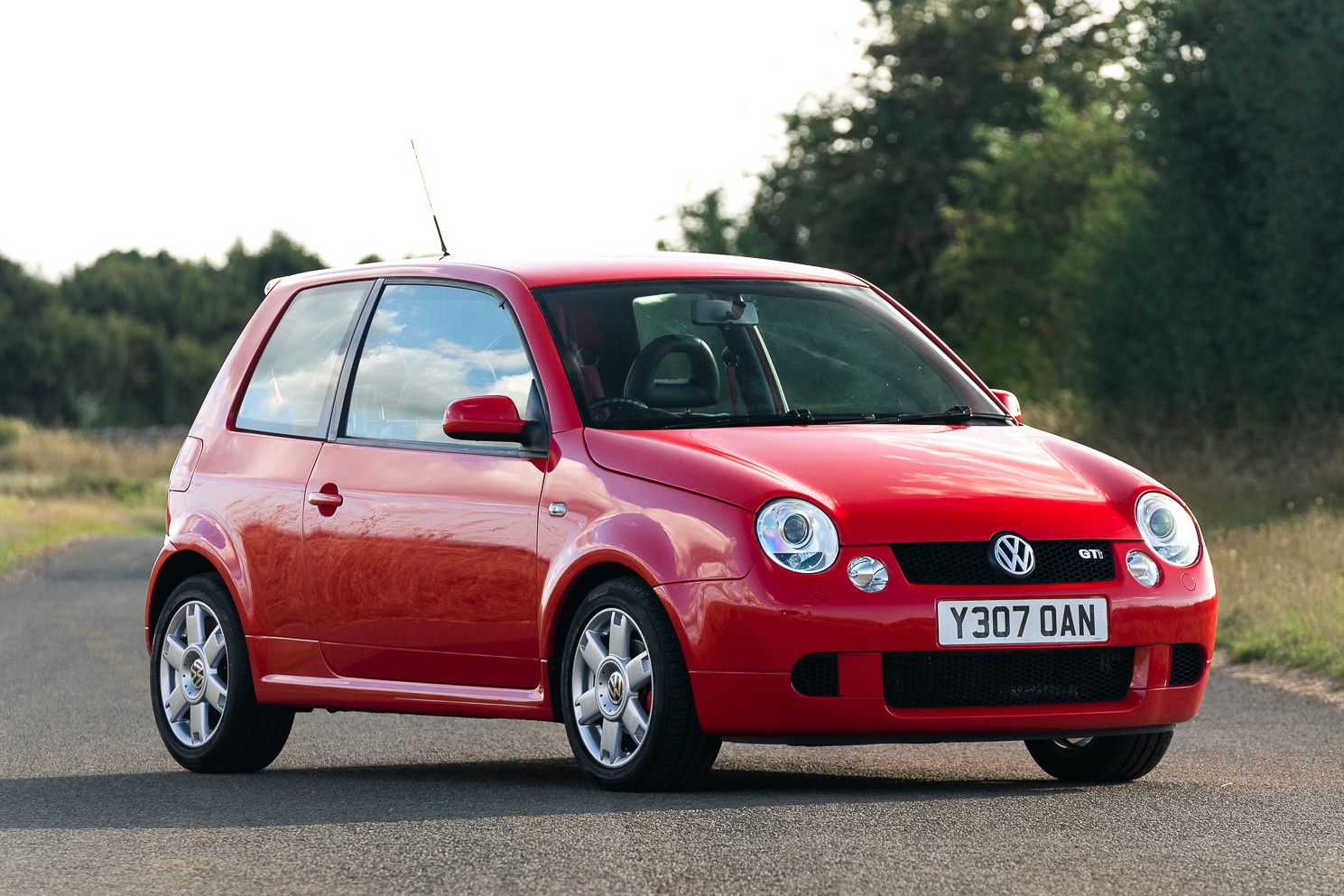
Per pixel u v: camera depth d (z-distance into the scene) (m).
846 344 15.99
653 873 10.55
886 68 93.31
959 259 83.44
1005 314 80.25
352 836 12.25
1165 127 51.94
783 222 108.12
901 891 9.94
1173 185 52.38
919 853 10.94
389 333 16.44
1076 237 74.88
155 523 94.81
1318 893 9.84
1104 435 54.44
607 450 14.09
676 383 14.86
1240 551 33.25
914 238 90.69
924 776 15.31
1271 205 48.44
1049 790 13.73
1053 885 10.04
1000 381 79.56
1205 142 51.47
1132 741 14.56
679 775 13.50
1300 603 26.83
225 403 18.02
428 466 15.41
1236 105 49.00
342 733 19.83
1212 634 13.92
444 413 15.52
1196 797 13.24
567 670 14.02
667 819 12.22
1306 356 47.53
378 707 15.73
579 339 14.98
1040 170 79.38
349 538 15.86
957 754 17.23
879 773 15.55
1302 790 13.68
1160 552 13.80
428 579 15.15
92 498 118.81
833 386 15.46
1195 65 51.47
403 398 15.99
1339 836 11.48
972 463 14.03
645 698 13.59
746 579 12.95
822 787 14.09
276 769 17.20
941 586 13.04
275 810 13.73
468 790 14.44
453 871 10.88
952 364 16.48
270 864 11.39
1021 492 13.68
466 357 15.59
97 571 51.47
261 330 18.03
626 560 13.48
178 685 17.50
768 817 12.23
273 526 16.66
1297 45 48.00
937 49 92.88
